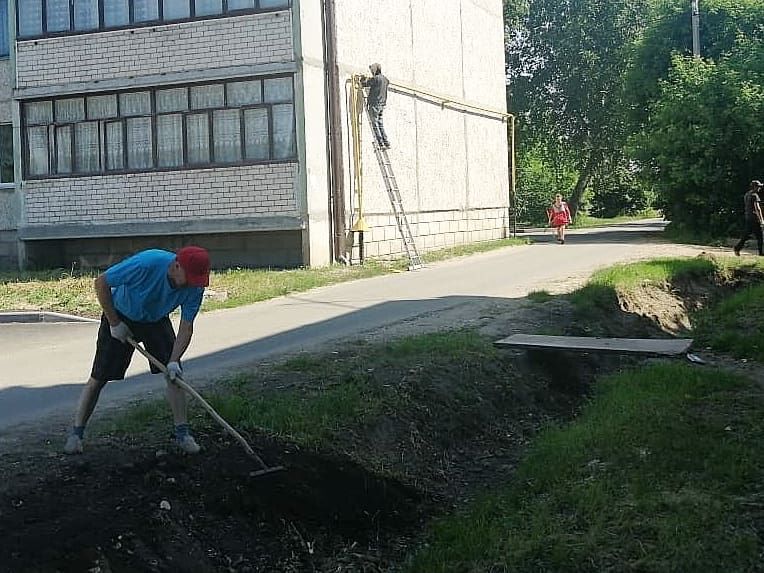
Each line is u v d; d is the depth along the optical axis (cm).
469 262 2080
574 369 1031
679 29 3122
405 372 867
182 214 2025
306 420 712
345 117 2056
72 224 2117
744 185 2705
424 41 2434
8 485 552
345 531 632
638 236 2992
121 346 604
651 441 749
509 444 844
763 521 594
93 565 486
